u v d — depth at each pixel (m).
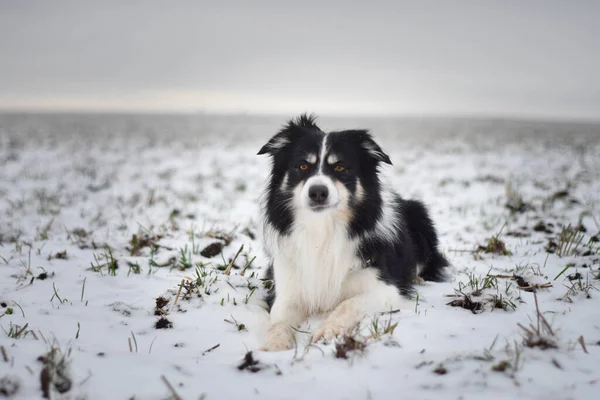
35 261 5.25
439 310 3.75
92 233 6.71
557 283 4.28
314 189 3.91
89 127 36.75
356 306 3.72
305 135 4.41
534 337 2.81
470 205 9.16
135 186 11.74
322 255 4.10
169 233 6.64
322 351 2.87
